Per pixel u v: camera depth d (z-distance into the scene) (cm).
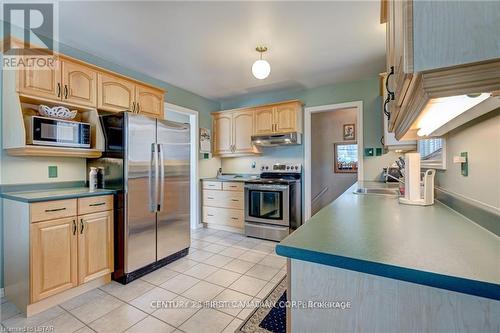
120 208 236
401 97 84
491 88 50
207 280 236
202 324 171
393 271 61
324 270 74
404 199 161
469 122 110
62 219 198
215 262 279
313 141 548
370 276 69
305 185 399
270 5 191
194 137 425
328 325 74
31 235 181
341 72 327
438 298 62
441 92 54
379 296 68
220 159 485
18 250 190
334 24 216
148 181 256
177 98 390
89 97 240
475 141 104
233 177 459
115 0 183
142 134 250
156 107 308
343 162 523
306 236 86
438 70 53
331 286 74
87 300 202
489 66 49
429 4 52
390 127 163
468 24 50
